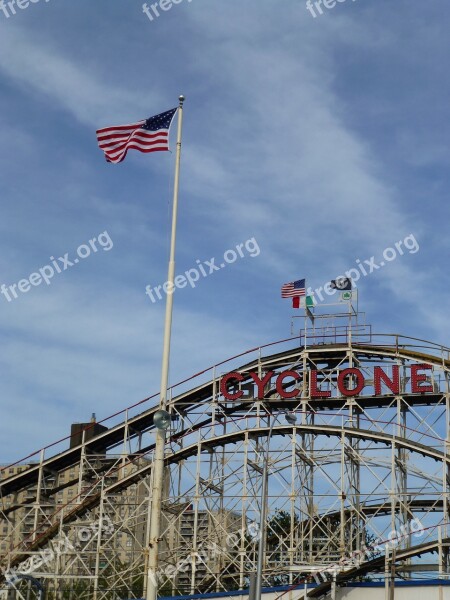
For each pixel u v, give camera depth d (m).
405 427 91.31
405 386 98.06
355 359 99.69
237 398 99.06
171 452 96.00
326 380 101.00
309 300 101.88
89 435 113.62
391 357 99.06
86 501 97.62
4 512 102.19
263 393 99.19
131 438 102.69
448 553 83.31
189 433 98.44
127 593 103.69
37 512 99.75
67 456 102.38
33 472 102.50
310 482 97.25
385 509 102.06
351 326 100.19
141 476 98.38
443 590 70.44
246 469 92.31
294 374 99.25
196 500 92.56
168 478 103.44
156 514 46.41
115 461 105.19
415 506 98.75
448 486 91.50
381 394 96.62
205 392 101.94
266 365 101.19
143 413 100.75
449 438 93.25
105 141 59.69
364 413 96.44
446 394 94.56
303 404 98.31
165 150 59.12
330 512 100.06
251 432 93.19
